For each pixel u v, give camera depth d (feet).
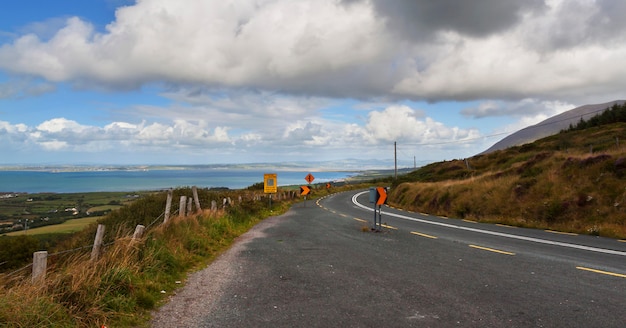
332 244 37.11
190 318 16.80
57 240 47.70
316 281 22.95
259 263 28.81
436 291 20.34
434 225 54.44
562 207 54.39
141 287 19.74
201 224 41.09
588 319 15.90
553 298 18.83
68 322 15.02
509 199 66.03
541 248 34.06
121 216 47.06
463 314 16.74
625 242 37.99
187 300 19.54
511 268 25.70
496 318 16.17
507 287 20.94
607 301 18.22
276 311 17.53
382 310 17.42
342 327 15.37
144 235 28.27
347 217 67.41
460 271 24.94
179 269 25.88
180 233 33.35
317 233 45.70
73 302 16.47
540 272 24.43
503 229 49.83
